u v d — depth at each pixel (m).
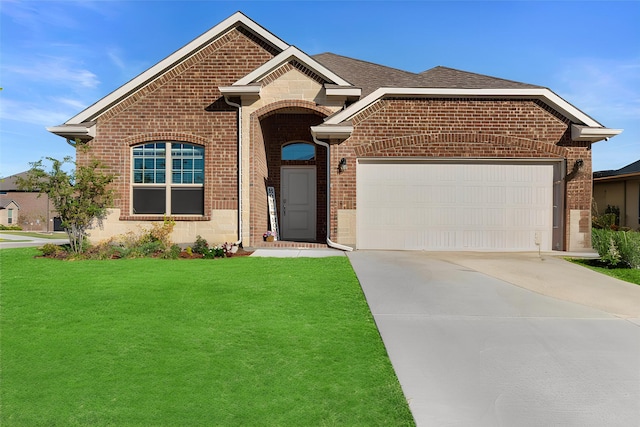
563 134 11.69
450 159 11.78
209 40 12.30
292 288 7.12
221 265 9.09
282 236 14.62
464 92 11.61
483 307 6.30
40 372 4.05
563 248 11.68
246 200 12.12
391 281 7.71
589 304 6.57
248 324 5.38
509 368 4.29
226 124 12.23
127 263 9.40
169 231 11.77
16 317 5.61
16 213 47.94
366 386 3.84
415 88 11.58
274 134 14.65
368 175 11.88
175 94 12.30
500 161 11.84
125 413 3.35
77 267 8.89
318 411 3.40
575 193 11.66
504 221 11.85
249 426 3.19
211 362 4.28
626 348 4.85
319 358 4.41
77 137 12.21
